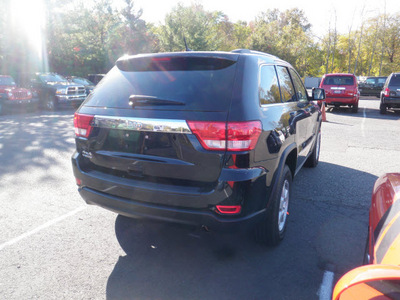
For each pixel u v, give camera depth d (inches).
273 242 121.8
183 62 109.9
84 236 132.9
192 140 96.3
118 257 118.0
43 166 229.5
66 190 184.1
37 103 571.2
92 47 1050.7
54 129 382.0
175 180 101.3
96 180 114.1
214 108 96.5
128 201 106.7
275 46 1521.9
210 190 96.3
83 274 107.6
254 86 106.7
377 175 216.1
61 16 919.7
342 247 124.8
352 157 265.3
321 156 269.0
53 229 138.7
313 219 149.3
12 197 173.3
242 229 100.8
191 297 96.5
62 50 915.4
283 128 121.5
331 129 405.4
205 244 127.1
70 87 583.5
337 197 176.1
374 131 391.9
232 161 95.2
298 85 178.2
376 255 70.0
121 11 1155.3
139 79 113.0
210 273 108.4
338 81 584.7
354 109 589.6
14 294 97.5
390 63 1894.7
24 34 778.8
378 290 45.6
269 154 107.7
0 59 770.2
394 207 80.4
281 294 98.0
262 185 103.7
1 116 510.9
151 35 1181.1
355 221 147.3
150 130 101.6
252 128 97.3
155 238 131.7
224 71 104.5
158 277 106.2
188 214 98.3
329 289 100.2
